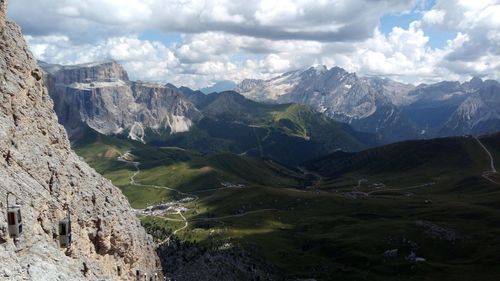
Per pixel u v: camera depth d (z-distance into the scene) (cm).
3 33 8206
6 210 5828
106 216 9162
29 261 5694
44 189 7294
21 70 8325
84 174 9206
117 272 9462
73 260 7006
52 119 8969
